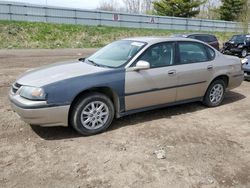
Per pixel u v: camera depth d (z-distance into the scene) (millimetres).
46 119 4219
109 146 4262
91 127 4625
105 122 4766
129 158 3920
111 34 27562
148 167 3705
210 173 3615
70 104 4320
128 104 4926
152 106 5281
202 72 5793
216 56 6199
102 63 5105
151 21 33031
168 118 5508
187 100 5797
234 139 4648
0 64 12312
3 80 8617
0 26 22891
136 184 3340
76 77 4410
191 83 5664
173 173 3584
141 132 4805
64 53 18281
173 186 3322
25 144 4262
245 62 9297
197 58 5828
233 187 3348
